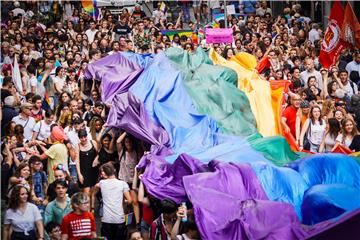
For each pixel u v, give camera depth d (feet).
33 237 49.16
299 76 79.15
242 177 53.67
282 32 97.91
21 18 108.47
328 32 85.15
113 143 60.49
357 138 61.98
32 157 55.77
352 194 51.57
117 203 54.03
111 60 73.82
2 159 57.93
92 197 57.11
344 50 87.71
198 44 91.25
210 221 49.49
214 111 65.72
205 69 69.62
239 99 66.95
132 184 58.03
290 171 55.06
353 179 55.36
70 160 60.59
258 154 58.90
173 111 64.44
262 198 53.01
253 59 77.20
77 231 48.78
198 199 51.08
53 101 74.90
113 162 60.54
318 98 73.92
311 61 79.15
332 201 50.80
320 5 117.70
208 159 57.98
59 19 115.85
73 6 117.19
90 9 113.50
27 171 53.42
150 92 66.28
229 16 108.58
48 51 85.81
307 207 51.37
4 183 56.75
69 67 79.56
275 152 59.36
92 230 49.37
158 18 113.60
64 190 50.67
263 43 91.56
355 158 57.47
